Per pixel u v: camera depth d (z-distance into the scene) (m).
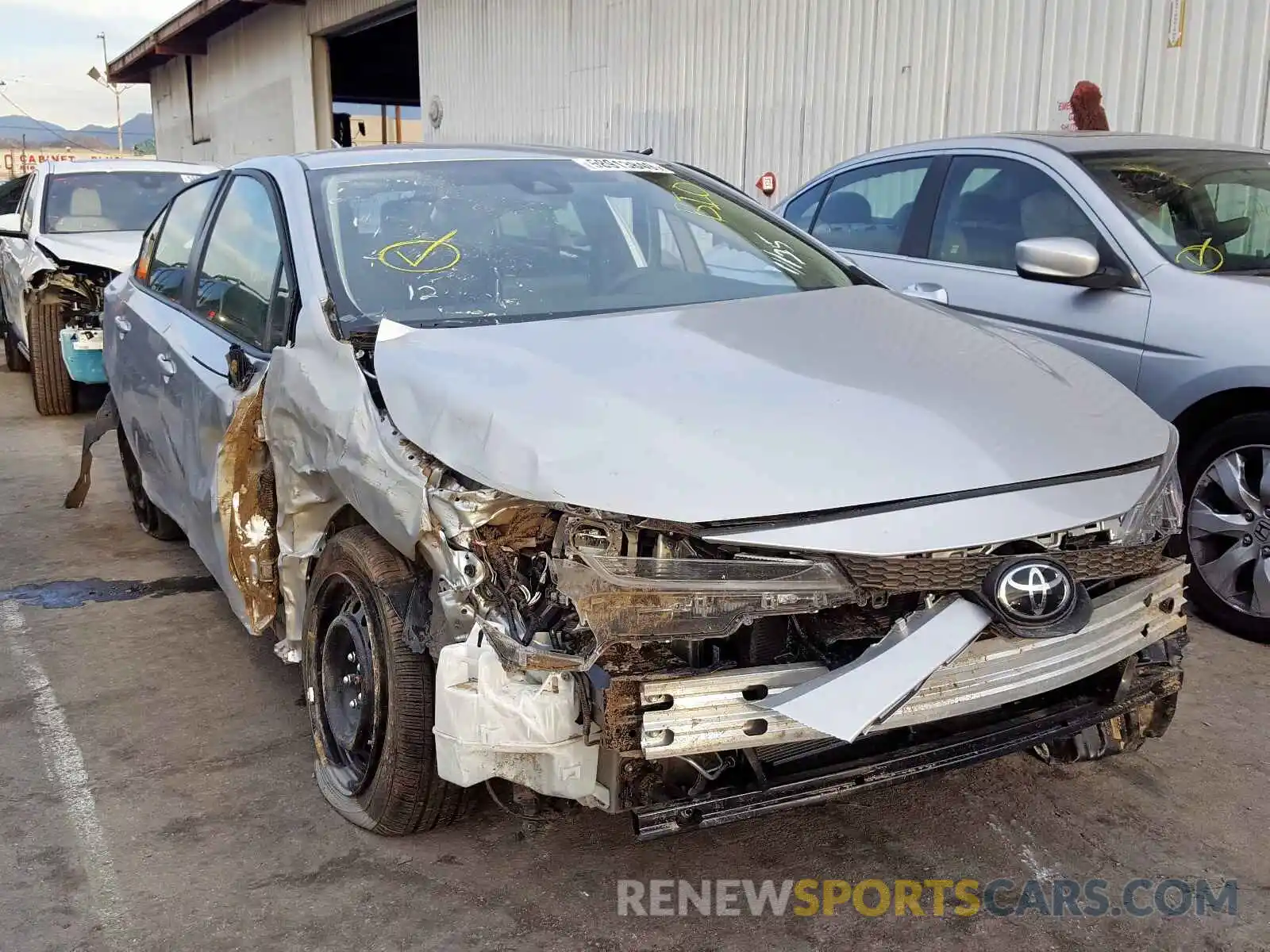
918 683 2.24
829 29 9.27
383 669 2.66
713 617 2.23
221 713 3.62
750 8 10.12
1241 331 3.95
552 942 2.48
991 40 7.90
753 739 2.24
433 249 3.35
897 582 2.30
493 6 14.57
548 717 2.25
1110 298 4.40
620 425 2.40
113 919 2.56
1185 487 4.15
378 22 18.22
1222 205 4.65
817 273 3.74
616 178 3.91
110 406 5.36
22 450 7.51
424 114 16.92
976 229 5.15
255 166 4.01
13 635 4.30
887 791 3.10
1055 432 2.64
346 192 3.53
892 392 2.67
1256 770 3.17
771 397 2.58
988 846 2.84
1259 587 3.93
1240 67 6.45
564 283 3.34
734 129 10.52
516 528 2.36
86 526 5.76
